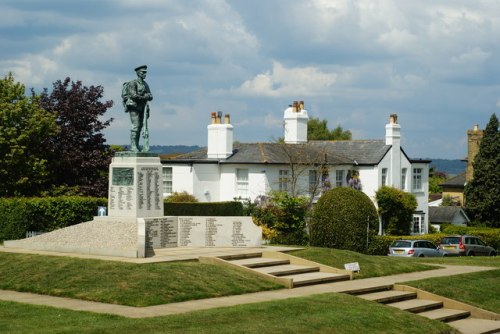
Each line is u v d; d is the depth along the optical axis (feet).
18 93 172.76
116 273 86.94
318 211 157.99
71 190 172.65
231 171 204.85
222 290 85.51
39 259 96.53
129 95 110.42
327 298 85.20
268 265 102.37
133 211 107.65
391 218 216.95
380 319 79.82
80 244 103.71
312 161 202.80
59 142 179.01
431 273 114.01
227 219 114.93
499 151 244.22
